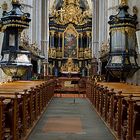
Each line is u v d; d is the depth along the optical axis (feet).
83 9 135.95
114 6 81.20
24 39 65.72
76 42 132.16
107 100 36.88
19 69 53.26
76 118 42.24
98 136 30.48
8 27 53.52
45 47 110.73
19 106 26.05
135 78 56.29
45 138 29.22
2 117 19.80
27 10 82.38
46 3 111.34
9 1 59.72
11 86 36.37
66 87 96.32
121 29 54.90
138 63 55.42
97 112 46.75
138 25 55.88
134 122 22.77
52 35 130.21
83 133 31.89
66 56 130.82
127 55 53.83
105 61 82.23
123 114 27.32
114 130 30.83
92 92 59.98
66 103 62.34
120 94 27.53
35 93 36.83
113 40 55.77
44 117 42.78
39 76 83.41
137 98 24.34
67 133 31.81
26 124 28.63
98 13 112.78
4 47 54.08
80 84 97.04
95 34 112.98
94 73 103.96
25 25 53.78
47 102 58.08
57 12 133.80
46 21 111.45
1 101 19.71
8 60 52.85
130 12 59.06
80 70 126.41
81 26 132.16
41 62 98.78
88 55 126.31
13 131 23.44
